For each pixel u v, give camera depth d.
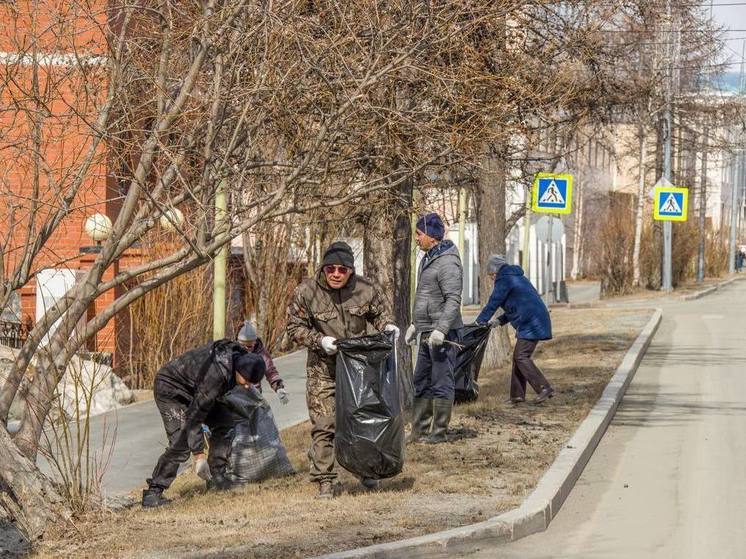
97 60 10.41
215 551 7.81
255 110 10.10
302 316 9.68
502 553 8.33
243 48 9.81
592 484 11.04
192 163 10.81
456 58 10.74
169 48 9.84
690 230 57.00
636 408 16.33
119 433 13.40
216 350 9.66
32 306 17.36
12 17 10.54
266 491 10.04
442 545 8.12
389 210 12.58
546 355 22.58
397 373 9.69
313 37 10.12
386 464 9.55
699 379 19.91
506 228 22.27
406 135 10.59
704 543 8.72
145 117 10.21
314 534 8.27
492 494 9.73
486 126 10.62
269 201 10.59
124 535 8.38
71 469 9.13
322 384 9.70
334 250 9.57
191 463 11.70
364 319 9.77
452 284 11.94
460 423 13.59
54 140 10.70
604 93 16.05
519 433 12.91
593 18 12.55
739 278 77.62
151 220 9.76
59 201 9.83
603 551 8.45
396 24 9.82
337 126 9.77
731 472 11.58
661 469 11.77
